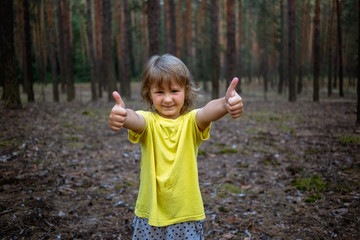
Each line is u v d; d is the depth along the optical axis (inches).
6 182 145.3
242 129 305.0
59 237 103.0
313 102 526.3
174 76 62.0
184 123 65.1
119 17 737.6
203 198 141.9
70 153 204.7
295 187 151.7
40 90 828.0
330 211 124.0
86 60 1232.2
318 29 520.1
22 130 250.7
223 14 972.6
